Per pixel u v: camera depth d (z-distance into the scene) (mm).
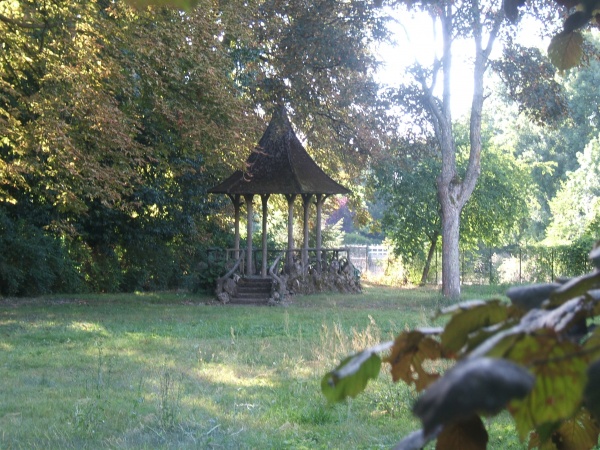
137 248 29234
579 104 49656
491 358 744
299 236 35906
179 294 27547
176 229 28766
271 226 37219
